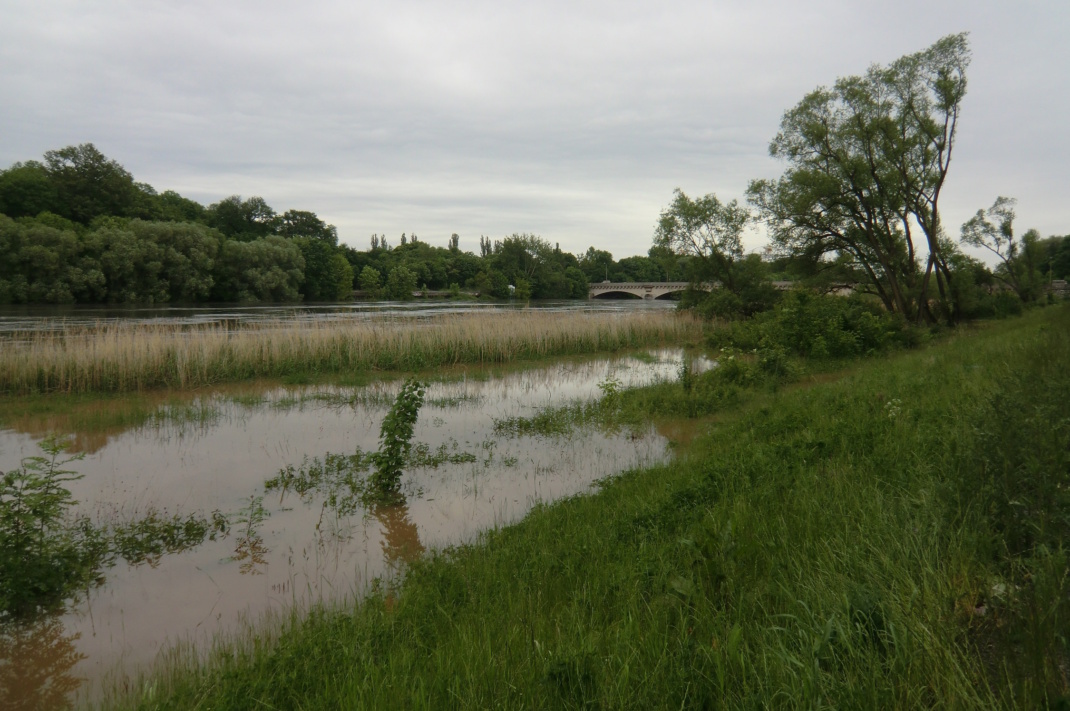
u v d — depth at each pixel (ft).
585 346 87.97
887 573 12.78
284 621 17.89
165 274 201.05
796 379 57.47
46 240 169.58
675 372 69.15
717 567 15.28
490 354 76.54
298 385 59.88
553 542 21.33
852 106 98.99
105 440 39.24
